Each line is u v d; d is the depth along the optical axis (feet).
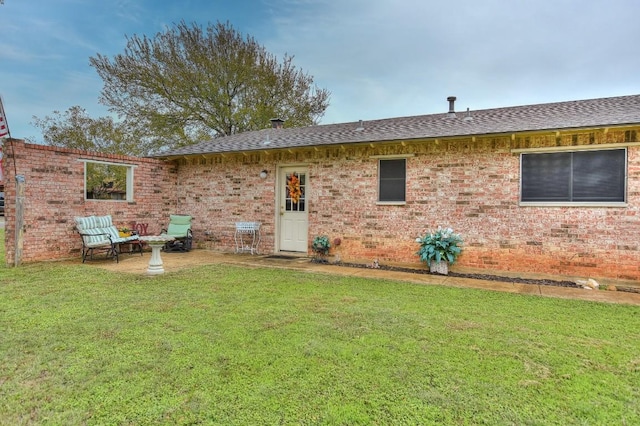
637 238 20.33
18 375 9.41
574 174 21.80
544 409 8.07
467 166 24.40
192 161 36.04
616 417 7.77
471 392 8.75
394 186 26.91
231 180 34.01
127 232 30.99
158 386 8.91
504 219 23.43
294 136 34.06
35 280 20.61
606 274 21.03
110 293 17.80
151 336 12.11
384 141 25.23
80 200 29.07
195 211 35.91
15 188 25.02
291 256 30.96
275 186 31.91
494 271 23.66
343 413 7.83
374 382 9.18
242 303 16.20
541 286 20.67
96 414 7.76
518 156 23.03
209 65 63.62
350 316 14.47
